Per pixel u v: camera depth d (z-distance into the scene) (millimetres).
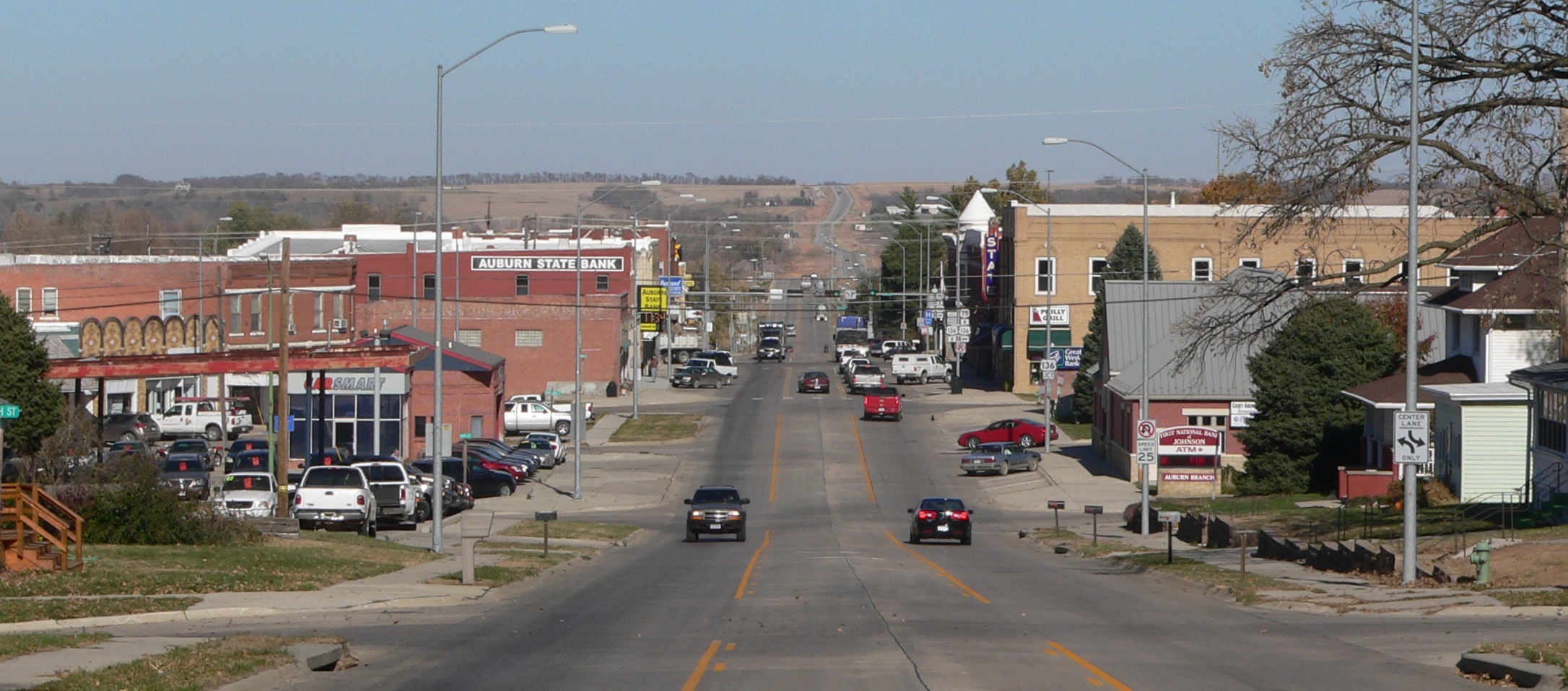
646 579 29375
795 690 14508
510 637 19281
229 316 79312
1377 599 22922
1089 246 92688
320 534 34438
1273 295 33438
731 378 107875
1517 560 26094
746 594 25953
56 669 14430
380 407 63906
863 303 148000
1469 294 46688
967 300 117375
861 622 21094
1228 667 16062
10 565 24047
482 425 70000
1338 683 14859
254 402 80875
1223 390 58906
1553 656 15086
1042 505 55750
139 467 31094
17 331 44594
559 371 94062
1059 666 16203
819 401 91688
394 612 22531
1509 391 41562
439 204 34094
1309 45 31000
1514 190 30375
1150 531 45438
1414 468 24828
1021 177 160500
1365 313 50969
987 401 90625
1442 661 16453
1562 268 31641
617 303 96312
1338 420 50562
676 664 16547
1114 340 67062
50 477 36219
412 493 42938
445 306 93688
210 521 30609
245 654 15844
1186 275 90750
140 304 74562
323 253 106938
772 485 61656
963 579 29500
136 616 20359
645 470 65188
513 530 43781
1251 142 31828
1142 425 42781
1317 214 33219
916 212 181875
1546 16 30281
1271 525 40656
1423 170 30984
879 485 61812
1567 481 37000
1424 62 30688
